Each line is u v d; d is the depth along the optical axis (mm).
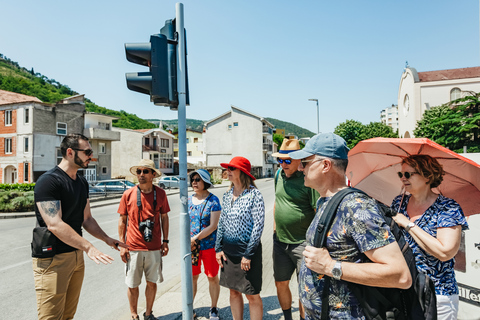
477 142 17031
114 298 4562
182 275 2768
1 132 31609
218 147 56438
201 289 4516
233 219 3049
